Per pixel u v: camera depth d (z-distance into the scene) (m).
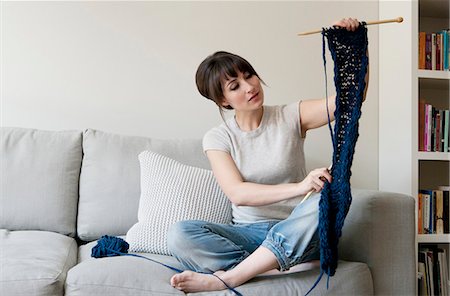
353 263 1.64
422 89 2.77
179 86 2.59
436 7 2.62
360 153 2.74
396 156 2.57
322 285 1.53
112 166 2.17
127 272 1.46
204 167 2.21
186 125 2.59
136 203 2.12
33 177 2.13
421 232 2.45
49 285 1.43
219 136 1.76
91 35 2.53
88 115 2.51
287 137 1.73
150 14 2.58
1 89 2.45
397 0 2.59
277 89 2.67
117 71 2.54
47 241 1.83
